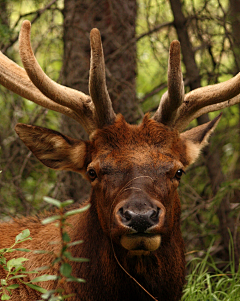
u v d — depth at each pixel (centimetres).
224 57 1706
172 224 888
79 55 1486
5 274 956
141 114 1458
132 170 845
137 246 782
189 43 1593
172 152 897
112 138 900
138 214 766
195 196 1614
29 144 991
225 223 1574
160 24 1586
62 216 638
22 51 878
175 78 864
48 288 926
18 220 1114
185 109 985
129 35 1517
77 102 959
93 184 904
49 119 1675
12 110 1642
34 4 1677
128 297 902
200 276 1228
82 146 962
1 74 998
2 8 1608
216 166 1591
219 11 1716
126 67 1513
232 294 1196
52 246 963
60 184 1510
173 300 930
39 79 893
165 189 848
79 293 913
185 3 1625
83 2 1499
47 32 1573
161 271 898
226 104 1070
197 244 1611
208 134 1034
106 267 901
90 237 926
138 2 1658
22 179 1652
